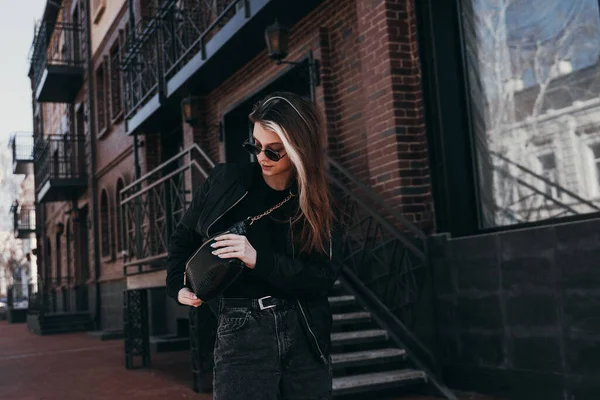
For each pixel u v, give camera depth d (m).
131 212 8.45
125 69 12.20
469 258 4.95
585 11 4.68
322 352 1.89
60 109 22.59
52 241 25.39
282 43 6.78
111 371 7.80
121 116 14.05
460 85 5.70
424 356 5.19
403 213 5.69
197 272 1.78
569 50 4.81
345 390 4.62
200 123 10.18
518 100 5.21
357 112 6.62
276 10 7.02
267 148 1.86
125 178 14.04
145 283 7.53
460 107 5.68
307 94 8.06
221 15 7.78
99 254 16.52
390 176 5.84
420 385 5.09
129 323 8.00
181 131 11.55
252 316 1.85
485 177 5.50
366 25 6.20
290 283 1.80
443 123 5.61
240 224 1.83
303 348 1.87
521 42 5.18
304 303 1.89
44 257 26.33
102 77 16.70
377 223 5.93
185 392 5.96
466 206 5.55
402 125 5.80
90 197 17.33
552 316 4.27
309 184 1.84
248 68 8.70
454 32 5.76
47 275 26.81
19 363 9.30
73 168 18.30
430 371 5.10
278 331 1.84
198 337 5.96
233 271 1.75
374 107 6.08
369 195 6.03
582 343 4.06
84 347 11.46
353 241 6.37
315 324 1.89
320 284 1.86
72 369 8.23
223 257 1.74
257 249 1.89
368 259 6.08
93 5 16.95
